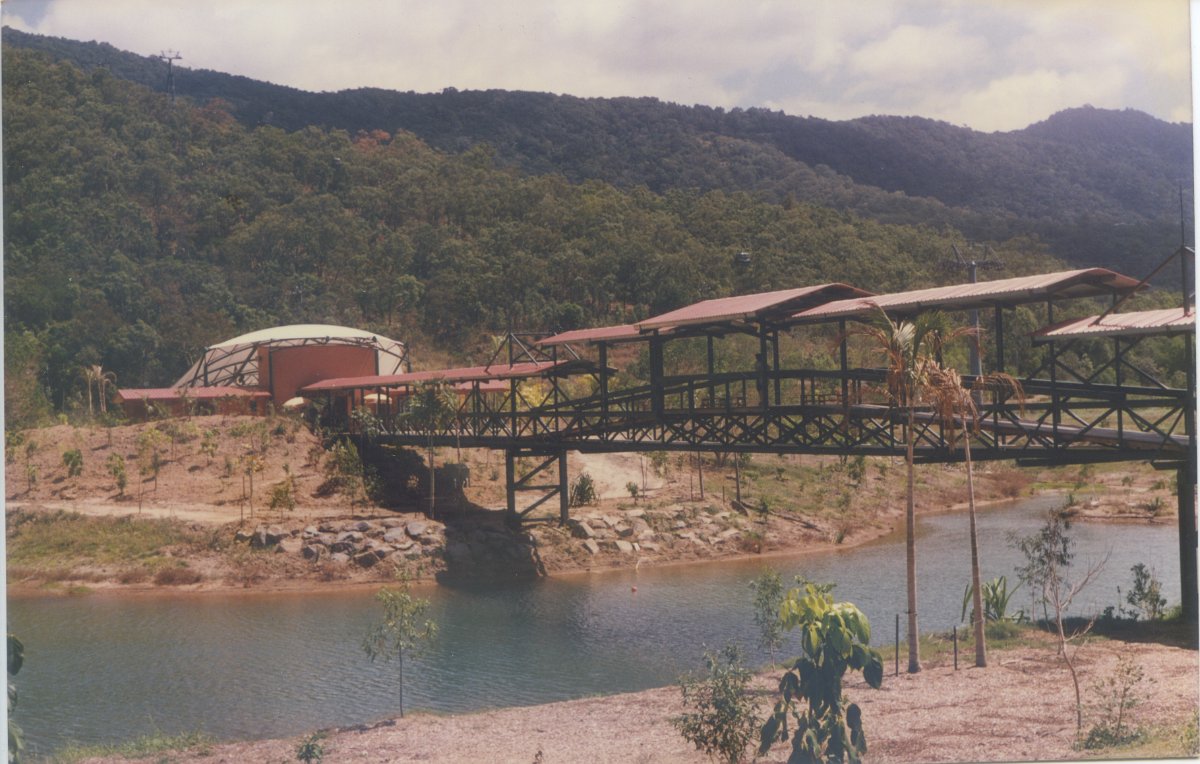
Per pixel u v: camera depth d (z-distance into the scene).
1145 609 41.19
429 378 71.25
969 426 39.06
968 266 111.69
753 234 182.62
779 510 76.06
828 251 169.88
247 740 30.50
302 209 179.50
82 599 53.66
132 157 178.62
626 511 70.69
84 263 141.25
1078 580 50.84
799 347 121.44
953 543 67.25
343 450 72.62
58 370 118.12
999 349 37.28
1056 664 33.81
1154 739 25.48
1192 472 36.59
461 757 27.83
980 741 26.42
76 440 74.69
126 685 37.12
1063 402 37.47
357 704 34.84
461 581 58.94
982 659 34.44
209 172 187.62
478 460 80.06
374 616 49.22
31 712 33.88
